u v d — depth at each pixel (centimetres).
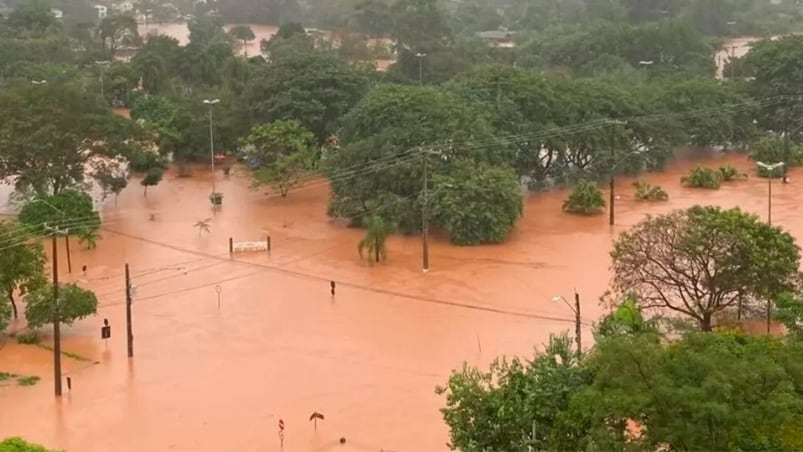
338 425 3859
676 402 2564
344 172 6962
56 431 3844
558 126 8181
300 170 7931
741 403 2567
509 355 4522
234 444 3709
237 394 4184
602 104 8500
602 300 4791
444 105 7325
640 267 4666
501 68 8638
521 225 7044
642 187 7744
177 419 3938
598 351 2984
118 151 7525
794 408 2533
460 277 5806
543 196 7969
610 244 6488
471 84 8350
